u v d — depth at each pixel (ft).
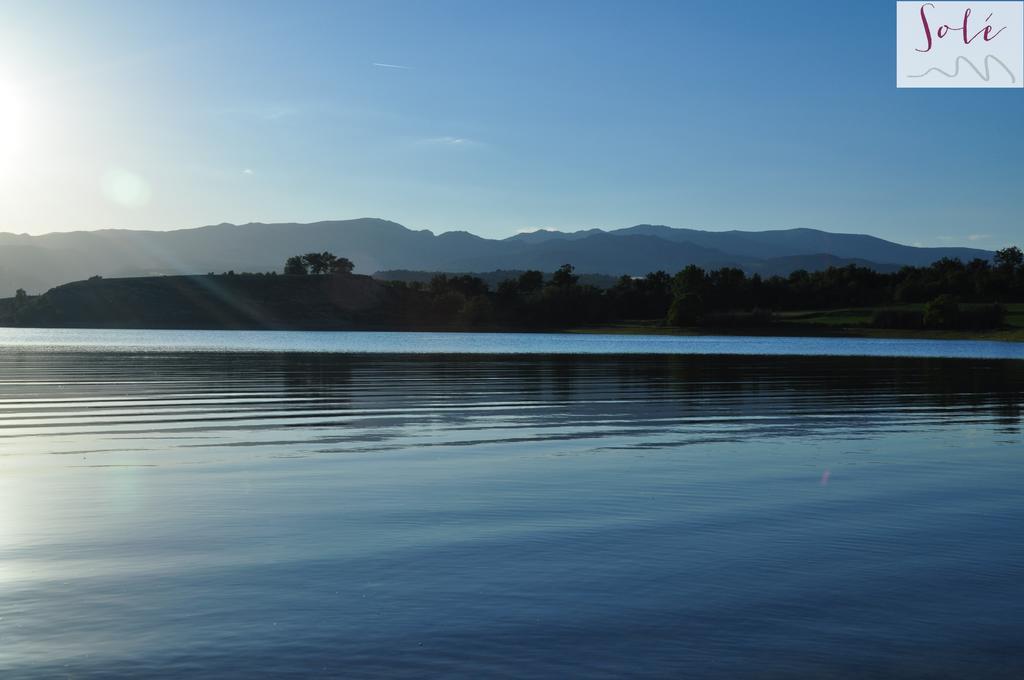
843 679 21.06
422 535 34.12
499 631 23.93
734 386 114.52
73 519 36.42
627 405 87.56
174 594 26.81
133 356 196.13
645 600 26.53
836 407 87.10
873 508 39.45
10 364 160.15
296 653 22.35
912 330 481.46
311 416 75.92
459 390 104.47
